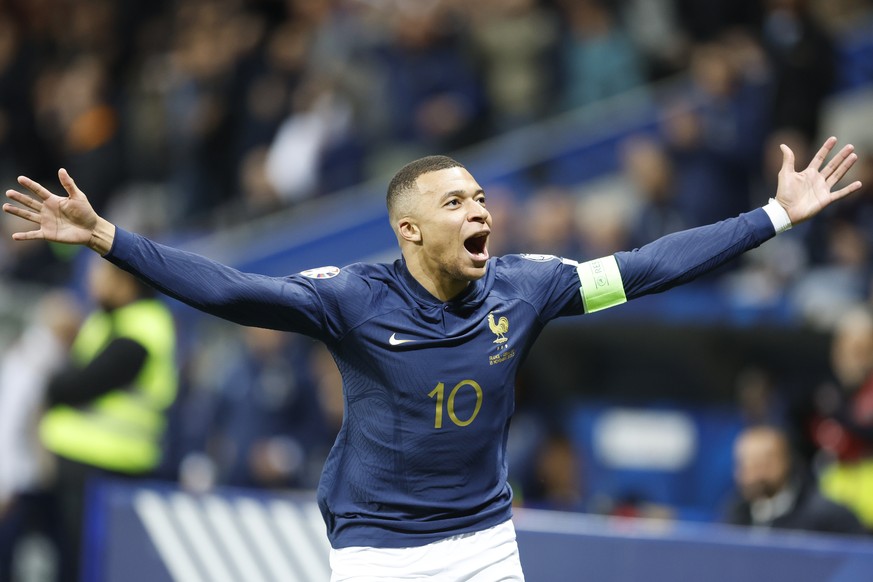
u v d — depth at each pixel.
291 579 23.45
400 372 15.09
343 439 15.66
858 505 25.94
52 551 33.53
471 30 44.56
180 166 48.28
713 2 44.62
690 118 38.25
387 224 42.03
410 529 15.28
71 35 55.72
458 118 43.41
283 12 50.62
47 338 34.28
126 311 29.56
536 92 43.50
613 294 15.77
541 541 22.23
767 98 38.91
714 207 37.47
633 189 39.97
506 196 39.28
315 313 15.05
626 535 21.92
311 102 46.22
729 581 21.42
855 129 45.09
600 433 33.28
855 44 45.84
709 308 33.53
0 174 53.56
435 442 15.16
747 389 31.86
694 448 32.50
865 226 36.00
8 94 54.22
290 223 43.59
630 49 44.03
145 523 24.25
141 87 50.31
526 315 15.57
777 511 23.77
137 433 29.42
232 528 23.89
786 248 37.03
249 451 33.34
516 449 30.11
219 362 37.22
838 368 27.45
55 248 46.47
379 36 45.88
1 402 33.59
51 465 33.28
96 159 48.97
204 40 49.22
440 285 15.30
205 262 14.79
